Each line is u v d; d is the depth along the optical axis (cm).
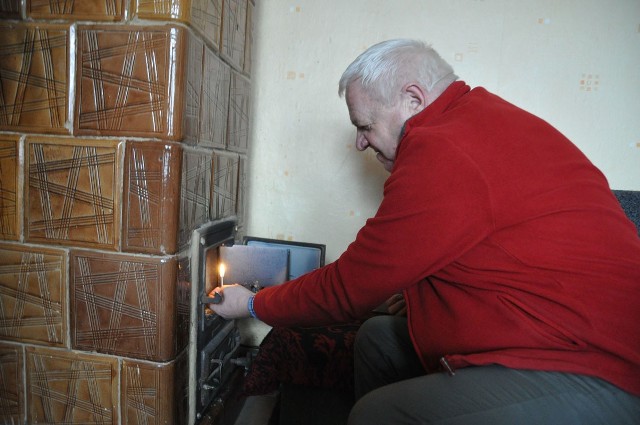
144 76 86
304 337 118
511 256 69
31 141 91
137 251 89
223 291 102
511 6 138
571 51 137
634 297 67
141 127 87
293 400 118
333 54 146
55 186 91
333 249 153
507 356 68
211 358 110
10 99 91
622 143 138
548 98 139
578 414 64
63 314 94
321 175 151
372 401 75
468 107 77
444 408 68
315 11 145
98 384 94
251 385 115
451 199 67
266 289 95
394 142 87
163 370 91
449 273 75
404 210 70
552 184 70
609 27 135
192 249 98
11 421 98
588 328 66
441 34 141
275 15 147
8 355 97
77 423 96
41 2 88
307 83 148
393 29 142
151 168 87
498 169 68
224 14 111
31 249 93
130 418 94
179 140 87
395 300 126
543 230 68
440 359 76
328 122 148
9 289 95
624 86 136
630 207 116
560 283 68
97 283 91
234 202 132
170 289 89
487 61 140
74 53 88
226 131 119
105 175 89
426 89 82
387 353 106
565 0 136
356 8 143
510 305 70
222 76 112
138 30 85
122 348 92
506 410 65
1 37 90
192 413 102
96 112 88
